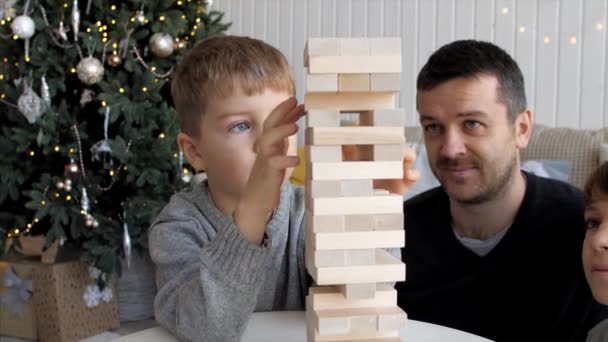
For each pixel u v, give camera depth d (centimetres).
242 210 69
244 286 70
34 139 213
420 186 233
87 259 216
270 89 98
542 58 280
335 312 62
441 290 121
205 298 71
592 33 271
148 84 227
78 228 215
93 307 230
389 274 61
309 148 62
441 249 123
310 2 321
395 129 60
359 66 59
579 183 217
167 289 85
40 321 223
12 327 232
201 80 99
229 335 73
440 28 298
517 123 115
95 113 232
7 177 216
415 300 123
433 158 115
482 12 290
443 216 124
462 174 111
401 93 307
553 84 279
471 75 107
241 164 97
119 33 224
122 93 223
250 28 335
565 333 115
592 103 273
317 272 60
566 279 113
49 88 214
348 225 61
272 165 66
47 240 209
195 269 85
